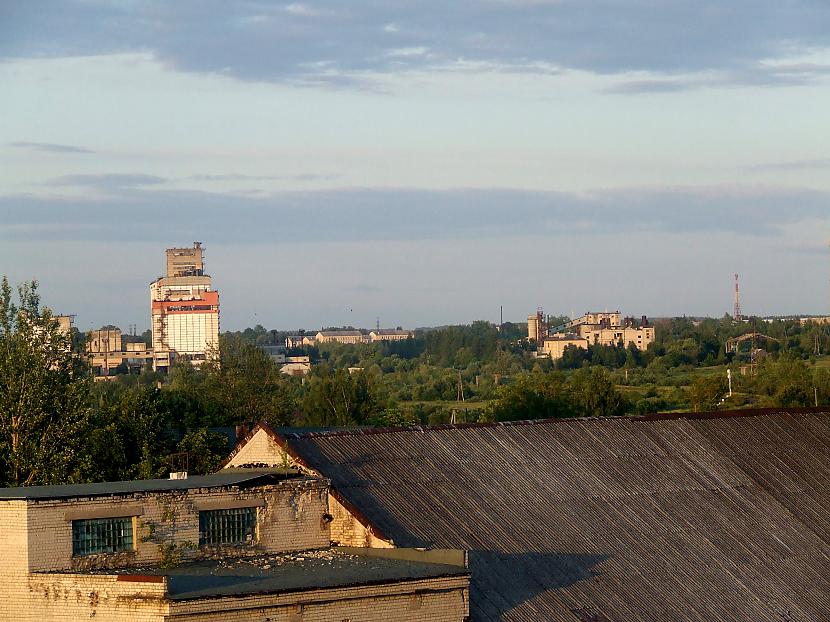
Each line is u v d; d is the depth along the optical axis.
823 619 58.94
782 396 176.88
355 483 56.56
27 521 47.56
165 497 50.72
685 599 56.62
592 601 54.03
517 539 56.56
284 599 44.81
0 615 47.69
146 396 111.25
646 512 62.19
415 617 47.75
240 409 164.38
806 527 66.06
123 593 44.41
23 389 89.75
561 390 148.88
